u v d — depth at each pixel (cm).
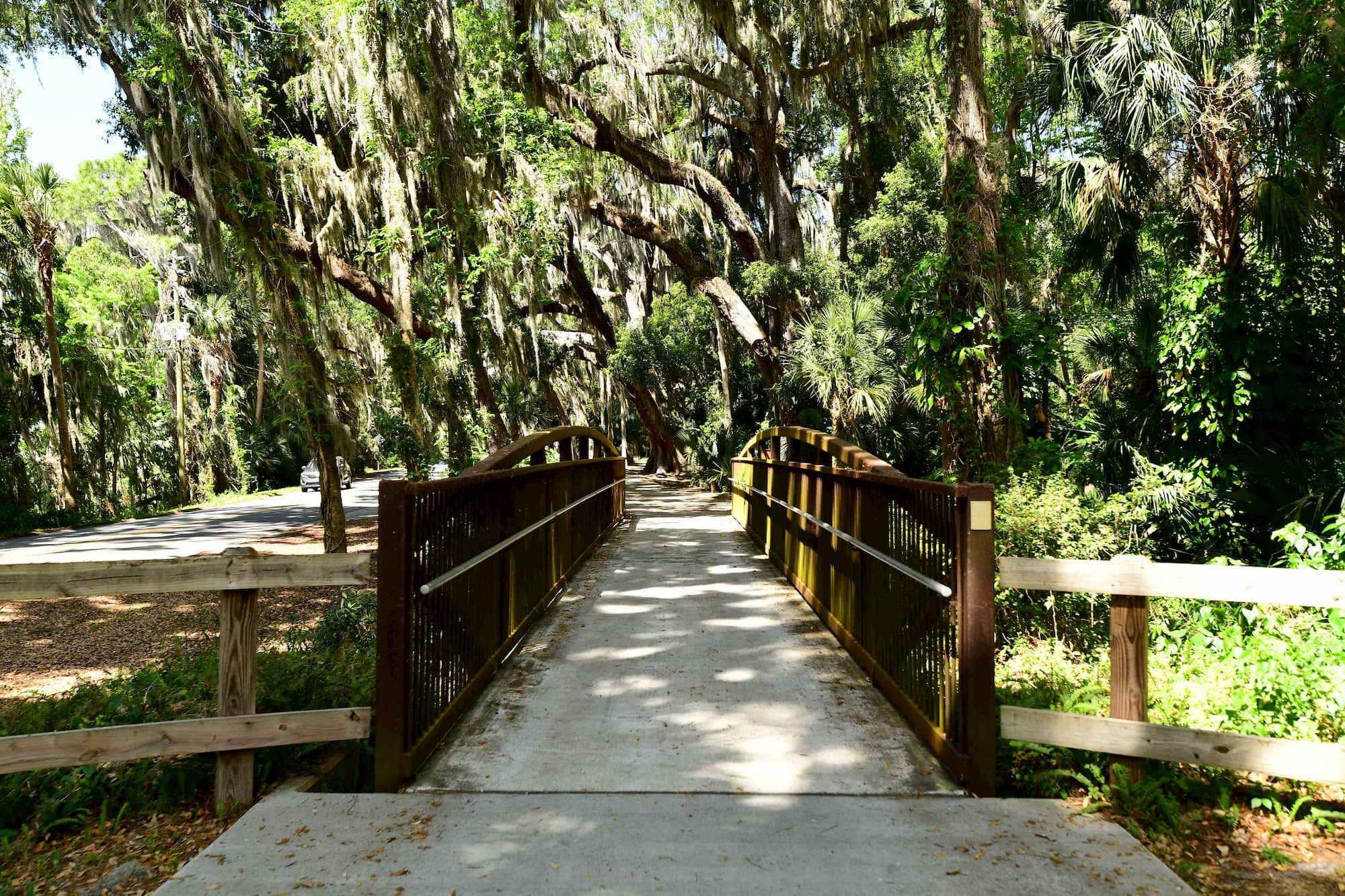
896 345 1540
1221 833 349
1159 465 1052
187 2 1138
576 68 1959
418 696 407
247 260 1267
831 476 678
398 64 1273
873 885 296
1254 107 1038
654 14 2016
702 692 514
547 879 300
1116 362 1256
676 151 2334
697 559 1074
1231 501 991
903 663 480
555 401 3145
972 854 319
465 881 299
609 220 2161
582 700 498
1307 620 643
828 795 373
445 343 1623
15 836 359
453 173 1362
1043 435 1260
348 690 485
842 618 634
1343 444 927
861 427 1600
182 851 343
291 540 1828
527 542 671
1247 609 675
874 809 359
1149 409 1147
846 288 2030
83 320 3184
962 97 970
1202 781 381
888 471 525
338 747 436
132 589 371
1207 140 1048
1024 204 1173
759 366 2130
